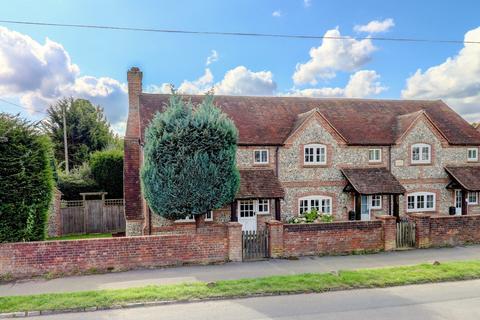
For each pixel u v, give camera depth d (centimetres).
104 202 2619
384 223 1692
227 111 2441
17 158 1330
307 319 920
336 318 926
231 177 1548
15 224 1342
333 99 2828
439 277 1254
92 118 4803
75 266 1358
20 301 1022
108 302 1016
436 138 2545
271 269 1395
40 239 1398
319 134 2345
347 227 1652
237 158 2220
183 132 1464
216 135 1499
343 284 1171
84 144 4666
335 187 2373
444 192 2562
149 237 1433
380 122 2638
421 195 2519
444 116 2828
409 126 2486
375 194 2214
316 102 2744
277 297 1088
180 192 1463
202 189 1474
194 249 1478
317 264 1466
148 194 1497
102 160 3028
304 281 1191
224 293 1084
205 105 1579
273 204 2270
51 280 1280
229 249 1512
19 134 1348
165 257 1448
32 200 1373
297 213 2308
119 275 1330
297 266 1435
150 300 1039
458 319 923
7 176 1323
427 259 1545
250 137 2250
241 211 2225
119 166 3058
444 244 1781
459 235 1805
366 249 1673
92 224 2583
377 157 2464
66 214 2522
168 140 1459
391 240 1697
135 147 2422
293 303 1034
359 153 2423
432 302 1044
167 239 1450
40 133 1412
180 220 2075
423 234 1748
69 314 966
